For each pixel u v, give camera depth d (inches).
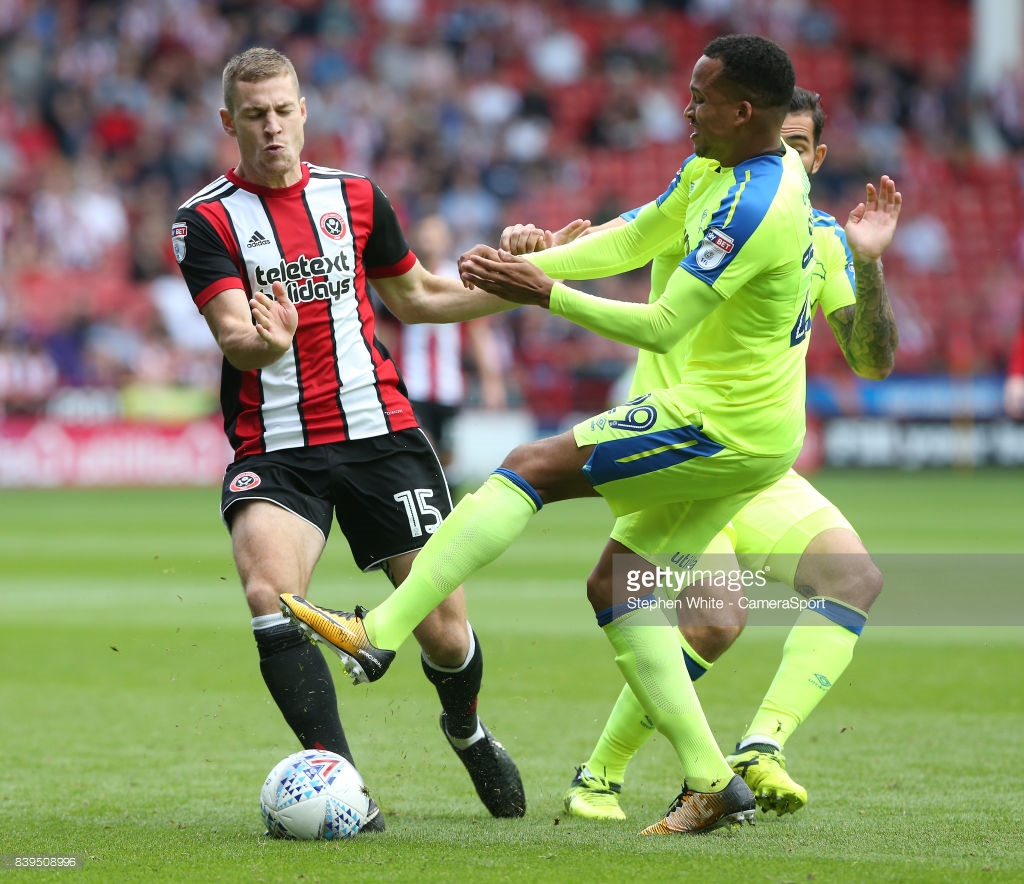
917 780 700.7
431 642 615.5
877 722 863.7
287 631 594.2
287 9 3855.8
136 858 530.0
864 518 2119.8
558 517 2536.9
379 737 846.5
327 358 638.5
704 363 576.7
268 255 632.4
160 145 3494.1
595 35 4143.7
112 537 1971.0
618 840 566.9
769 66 555.2
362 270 656.4
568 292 564.4
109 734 839.7
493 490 575.8
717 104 561.3
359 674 561.9
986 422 3344.0
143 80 3617.1
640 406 573.9
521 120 3843.5
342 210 648.4
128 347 3061.0
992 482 2997.0
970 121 4121.6
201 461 3021.7
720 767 582.6
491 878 492.1
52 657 1122.0
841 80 4141.2
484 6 4067.4
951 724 856.9
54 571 1642.5
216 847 551.5
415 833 586.9
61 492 2854.3
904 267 3683.6
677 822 583.8
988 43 4111.7
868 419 3319.4
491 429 3046.3
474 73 3959.2
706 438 568.7
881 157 3929.6
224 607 1382.9
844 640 650.2
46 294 3105.3
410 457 649.6
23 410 2945.4
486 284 571.5
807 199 581.0
